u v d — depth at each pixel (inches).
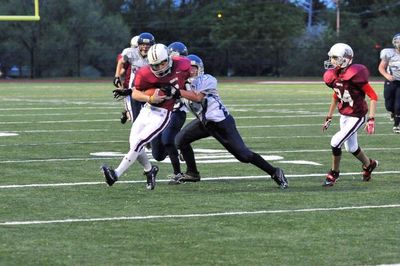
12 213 706.2
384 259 562.9
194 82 816.9
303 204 755.4
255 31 5128.0
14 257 563.5
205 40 5349.4
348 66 842.8
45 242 605.0
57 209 724.7
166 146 870.4
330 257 567.5
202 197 789.9
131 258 562.3
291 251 582.9
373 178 912.9
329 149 1172.5
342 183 877.2
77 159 1058.7
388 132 1419.8
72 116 1748.3
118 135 1363.2
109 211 717.3
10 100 2322.8
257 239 617.9
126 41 4975.4
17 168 974.4
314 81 4114.2
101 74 4879.4
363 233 637.9
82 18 4854.8
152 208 733.3
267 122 1612.9
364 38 4667.8
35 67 4736.7
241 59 4916.3
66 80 4242.1
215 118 821.2
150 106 805.9
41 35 4763.8
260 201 769.6
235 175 928.3
